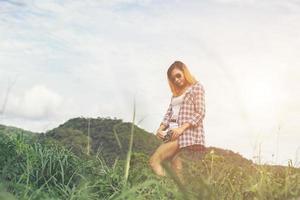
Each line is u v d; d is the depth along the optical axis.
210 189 2.46
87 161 7.27
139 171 6.54
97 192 5.78
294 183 4.15
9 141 7.11
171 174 2.39
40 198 4.45
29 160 6.81
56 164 6.87
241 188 4.46
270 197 3.98
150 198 5.02
